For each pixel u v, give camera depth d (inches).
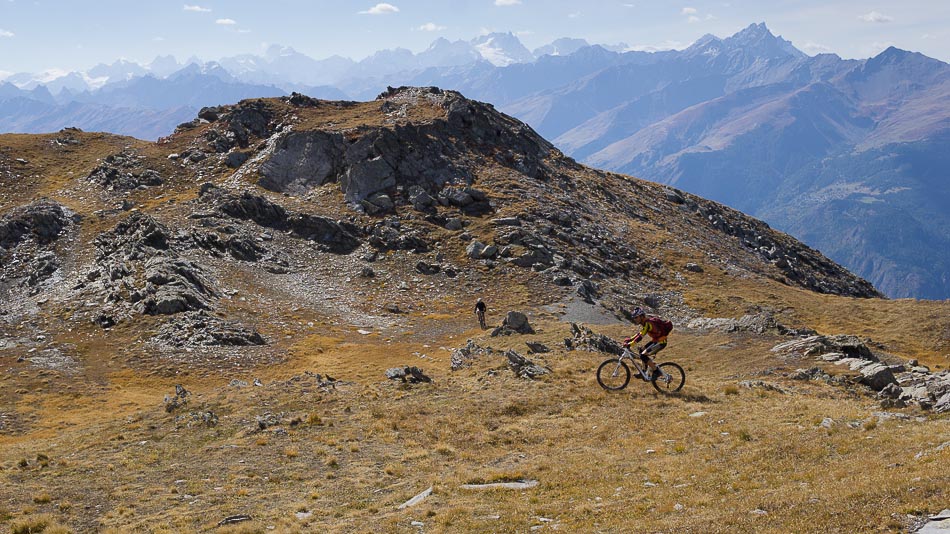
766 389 1236.5
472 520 629.6
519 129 6190.9
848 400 1152.2
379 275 3742.6
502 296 3484.3
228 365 2471.7
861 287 6141.7
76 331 2773.1
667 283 4079.7
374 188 4542.3
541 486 738.8
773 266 5231.3
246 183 4731.8
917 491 480.1
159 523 725.3
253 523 697.6
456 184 4697.3
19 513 807.1
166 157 5172.2
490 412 1135.0
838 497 510.0
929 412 944.3
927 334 3289.9
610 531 538.9
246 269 3624.5
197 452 1054.4
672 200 6289.4
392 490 799.1
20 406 2015.3
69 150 5383.9
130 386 2267.5
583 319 3137.3
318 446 1031.0
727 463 736.3
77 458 1082.7
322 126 5334.6
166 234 3663.9
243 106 5792.3
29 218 3737.7
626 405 1101.1
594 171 6215.6
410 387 1402.6
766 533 459.5
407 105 5871.1
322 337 2878.9
